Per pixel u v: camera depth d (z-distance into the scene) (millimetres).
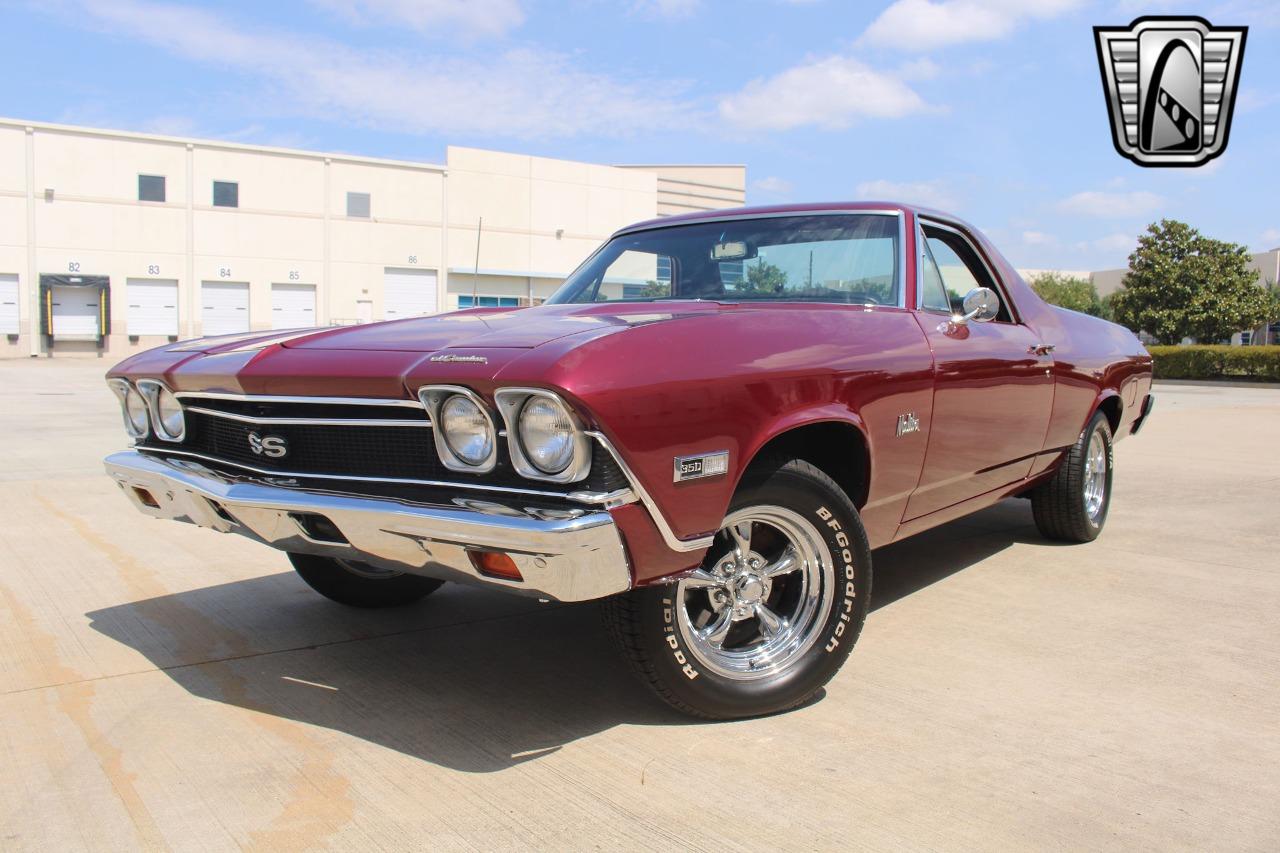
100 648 3221
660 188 51938
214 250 36375
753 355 2484
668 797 2176
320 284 38250
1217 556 4520
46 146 33531
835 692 2814
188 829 2055
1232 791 2201
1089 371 4477
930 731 2533
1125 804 2137
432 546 2236
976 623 3473
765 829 2029
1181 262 35625
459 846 1975
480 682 2920
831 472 2928
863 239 3480
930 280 3539
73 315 34469
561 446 2119
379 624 3510
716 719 2600
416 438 2363
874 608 3662
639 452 2158
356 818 2094
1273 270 45531
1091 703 2725
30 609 3648
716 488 2334
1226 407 15266
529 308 3320
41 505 5648
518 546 2064
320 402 2457
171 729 2576
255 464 2676
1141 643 3250
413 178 39438
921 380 3035
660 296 3604
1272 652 3162
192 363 2869
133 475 3027
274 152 37000
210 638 3332
